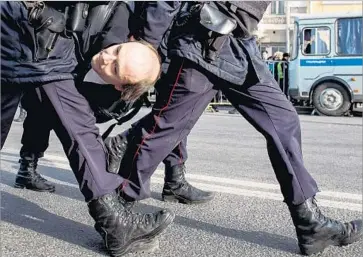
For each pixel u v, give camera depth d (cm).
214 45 246
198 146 676
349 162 565
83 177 253
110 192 258
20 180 408
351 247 279
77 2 237
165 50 268
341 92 1280
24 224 319
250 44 256
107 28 247
